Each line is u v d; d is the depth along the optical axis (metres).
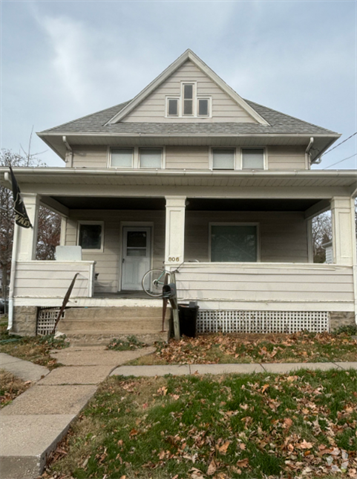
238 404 3.45
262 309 7.36
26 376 4.61
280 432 3.01
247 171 7.08
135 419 3.28
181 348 5.89
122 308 6.98
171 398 3.71
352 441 2.84
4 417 3.29
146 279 10.26
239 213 10.47
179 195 7.68
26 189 7.61
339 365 4.86
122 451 2.77
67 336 6.36
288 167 10.15
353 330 7.18
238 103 10.88
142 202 9.42
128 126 10.43
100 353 5.78
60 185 7.65
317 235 30.91
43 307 7.39
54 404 3.61
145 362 5.17
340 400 3.55
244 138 9.85
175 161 10.27
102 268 10.42
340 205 7.59
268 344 6.11
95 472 2.54
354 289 7.36
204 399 3.60
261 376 4.30
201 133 9.70
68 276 7.34
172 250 7.52
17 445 2.72
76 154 10.30
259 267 7.43
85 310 6.84
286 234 10.36
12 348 6.25
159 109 10.98
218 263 7.46
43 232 18.92
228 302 7.38
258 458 2.63
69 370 4.82
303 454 2.71
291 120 10.73
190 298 7.37
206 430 3.02
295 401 3.55
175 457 2.69
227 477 2.46
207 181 7.46
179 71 11.12
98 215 10.58
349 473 2.49
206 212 10.48
